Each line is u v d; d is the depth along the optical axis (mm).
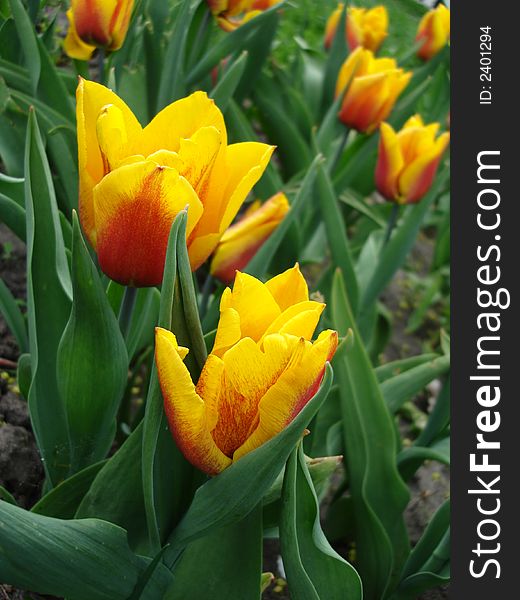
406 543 766
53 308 610
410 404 1096
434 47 1099
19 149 805
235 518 505
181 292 492
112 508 554
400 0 1083
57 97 799
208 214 520
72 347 577
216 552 530
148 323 737
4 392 771
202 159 501
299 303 473
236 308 480
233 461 490
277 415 469
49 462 633
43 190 597
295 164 1113
